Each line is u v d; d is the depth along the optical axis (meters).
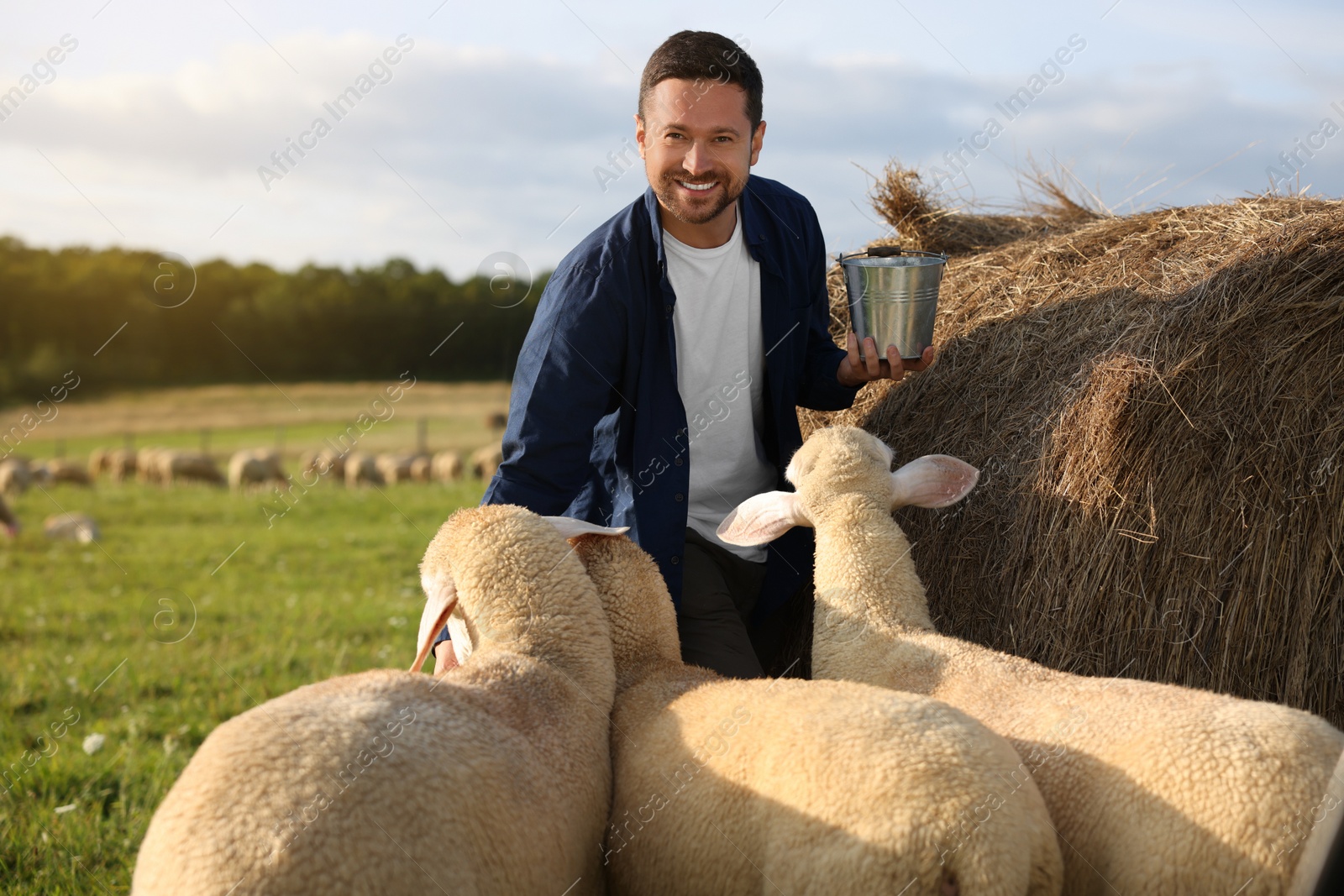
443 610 2.55
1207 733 1.94
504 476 3.16
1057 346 3.28
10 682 5.35
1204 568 2.76
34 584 8.61
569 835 2.07
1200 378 2.84
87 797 3.64
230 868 1.63
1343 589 2.63
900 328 3.13
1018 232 4.45
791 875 1.89
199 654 5.85
